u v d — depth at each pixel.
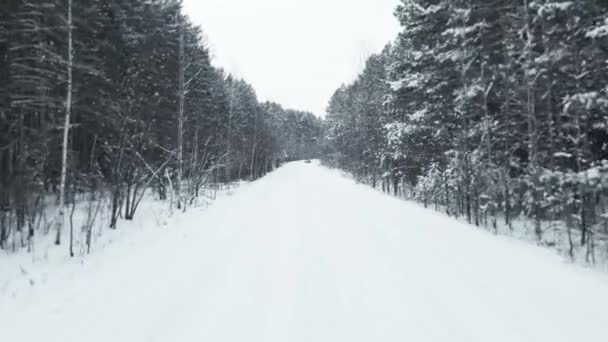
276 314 4.45
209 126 27.19
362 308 4.52
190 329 4.14
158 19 15.91
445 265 6.00
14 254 8.02
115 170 12.87
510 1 12.39
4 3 9.93
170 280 5.78
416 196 20.66
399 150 21.02
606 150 11.86
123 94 13.77
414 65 16.77
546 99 12.16
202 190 22.48
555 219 11.90
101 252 8.05
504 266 5.86
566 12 9.80
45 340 3.99
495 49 13.37
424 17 15.35
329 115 71.94
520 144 13.39
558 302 4.41
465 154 13.86
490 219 14.32
